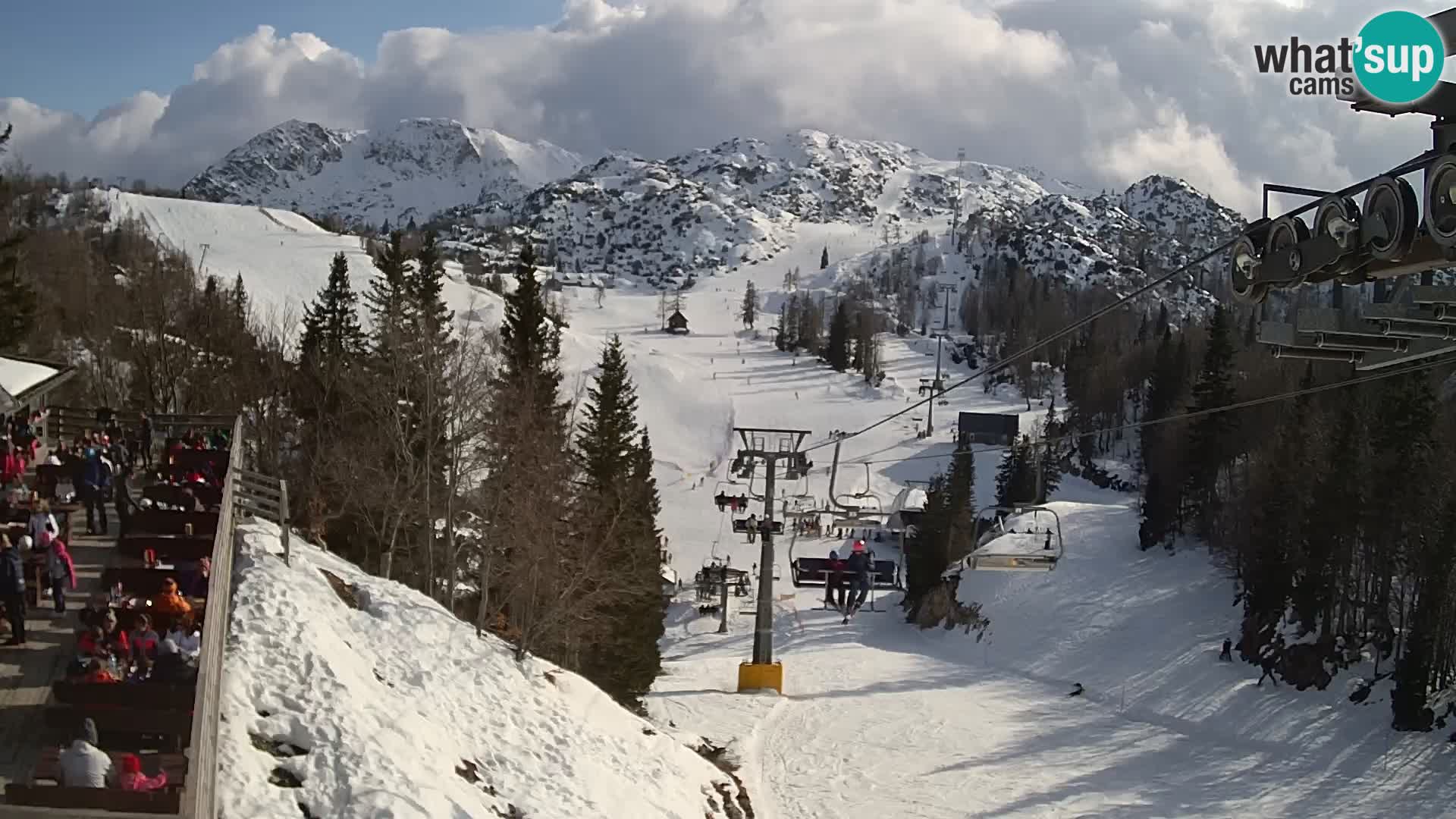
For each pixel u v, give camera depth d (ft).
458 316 530.68
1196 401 294.25
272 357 196.75
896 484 493.77
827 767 157.38
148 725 57.88
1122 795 161.48
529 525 137.18
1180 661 230.48
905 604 314.14
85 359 204.33
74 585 83.66
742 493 477.77
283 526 107.14
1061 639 254.06
